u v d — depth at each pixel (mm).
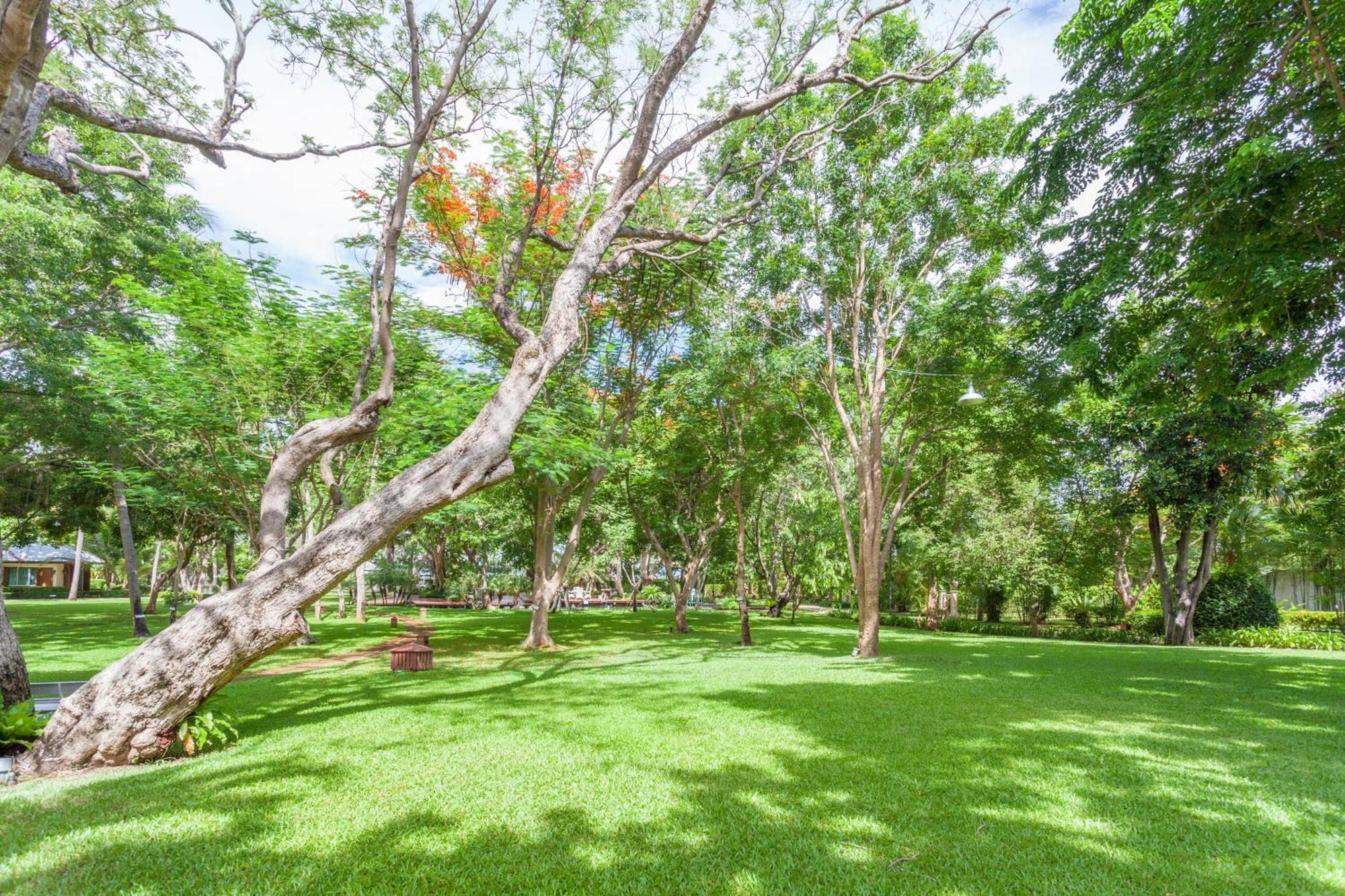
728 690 10086
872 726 7391
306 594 6527
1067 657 15648
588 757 6035
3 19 4480
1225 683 11086
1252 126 8406
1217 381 10539
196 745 6137
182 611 31016
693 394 17406
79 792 4980
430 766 5730
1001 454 16344
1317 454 15141
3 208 11055
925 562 26141
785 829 4312
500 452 7207
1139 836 4219
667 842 4105
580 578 44531
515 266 9250
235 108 7973
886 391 16672
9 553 49156
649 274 15180
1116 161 9188
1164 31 7316
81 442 15648
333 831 4223
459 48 8039
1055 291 11047
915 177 14391
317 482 16281
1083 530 24453
